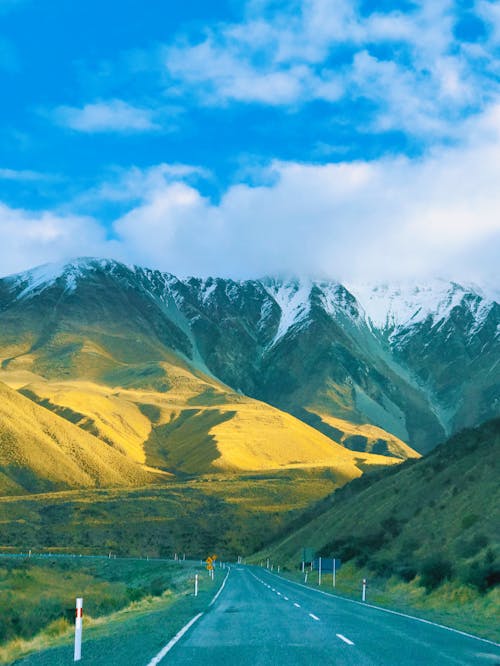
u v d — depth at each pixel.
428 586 34.78
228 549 130.50
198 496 157.25
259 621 22.48
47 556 101.94
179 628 20.31
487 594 28.69
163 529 138.75
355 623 21.91
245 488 163.50
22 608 31.06
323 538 78.56
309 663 13.66
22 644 19.22
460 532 45.94
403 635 18.59
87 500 151.62
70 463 179.38
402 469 89.88
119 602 37.78
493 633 19.56
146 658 14.28
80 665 13.52
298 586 48.12
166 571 81.69
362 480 100.88
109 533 136.38
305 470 194.00
